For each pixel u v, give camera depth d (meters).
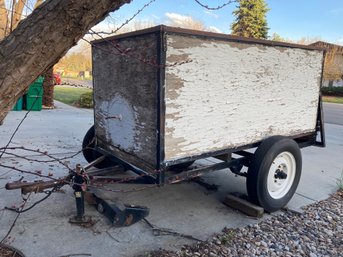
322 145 3.90
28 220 2.74
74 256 2.27
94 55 3.12
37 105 9.44
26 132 6.33
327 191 3.85
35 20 1.21
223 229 2.79
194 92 2.49
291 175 3.35
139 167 2.65
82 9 1.20
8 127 6.72
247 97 2.92
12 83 1.23
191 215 3.03
